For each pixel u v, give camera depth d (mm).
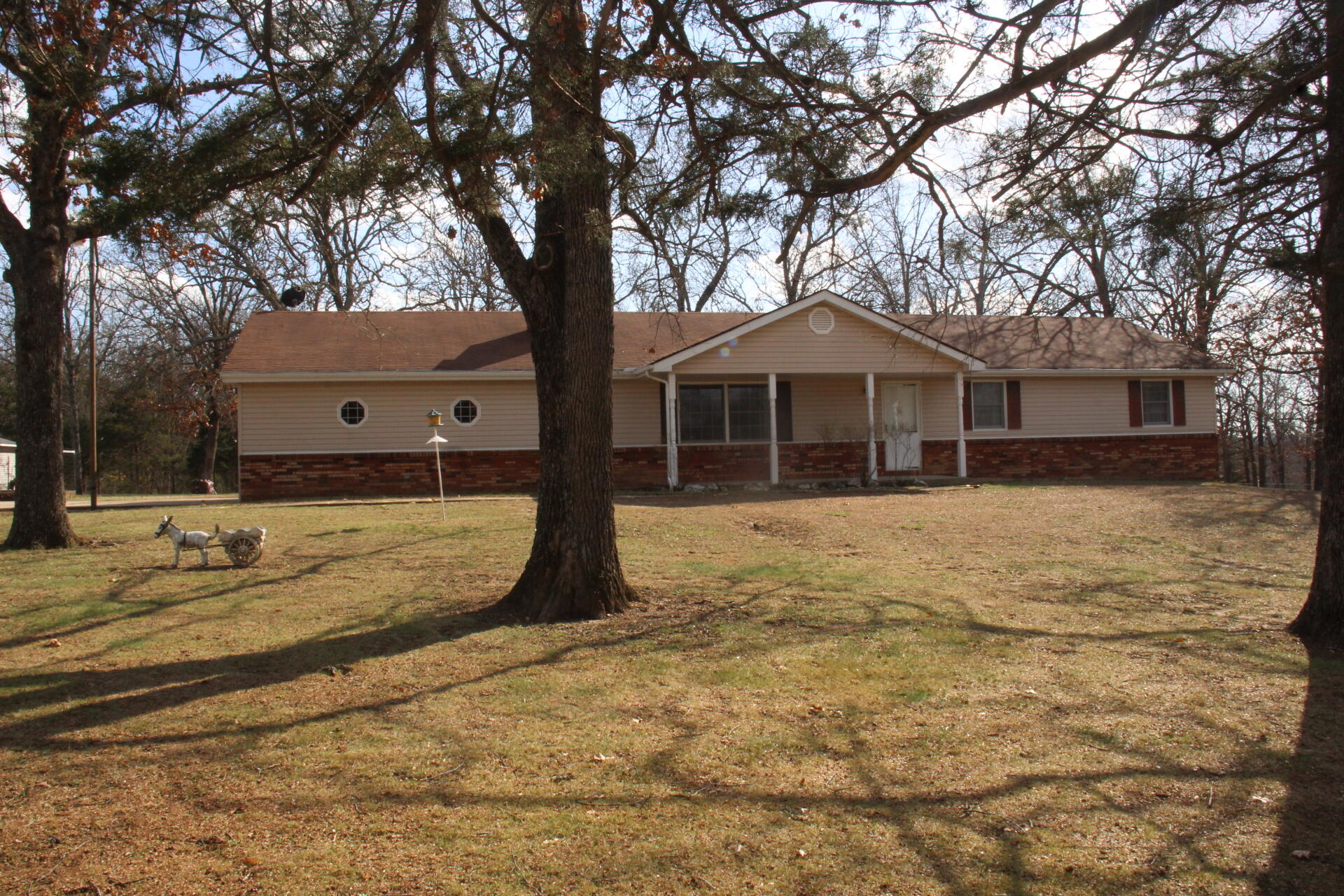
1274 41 7469
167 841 3932
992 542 12531
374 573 10266
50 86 8391
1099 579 9984
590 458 8219
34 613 8289
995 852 3834
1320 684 6109
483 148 7363
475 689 6086
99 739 5145
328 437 19547
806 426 21906
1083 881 3600
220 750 4984
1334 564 7270
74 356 36719
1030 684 6184
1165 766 4758
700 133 8266
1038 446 22906
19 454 12531
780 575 10055
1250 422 34562
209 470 33156
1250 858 3764
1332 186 6945
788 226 8570
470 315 23359
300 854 3812
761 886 3559
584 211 8000
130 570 10477
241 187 7719
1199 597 9078
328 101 7508
